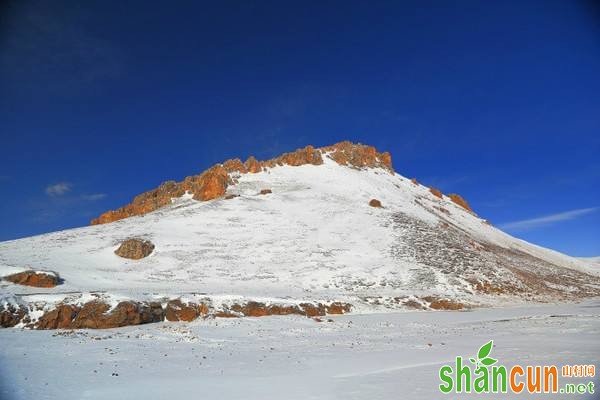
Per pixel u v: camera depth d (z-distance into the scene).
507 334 23.52
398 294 42.03
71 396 11.63
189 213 71.12
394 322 30.61
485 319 32.19
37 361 16.56
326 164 105.12
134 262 49.72
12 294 28.20
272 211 72.25
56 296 28.75
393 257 53.75
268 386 12.58
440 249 57.50
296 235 61.41
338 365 15.85
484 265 54.19
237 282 44.25
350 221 67.81
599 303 47.00
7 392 11.93
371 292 42.88
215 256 52.69
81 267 45.06
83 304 28.06
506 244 90.31
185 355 18.33
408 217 72.00
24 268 36.72
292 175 96.06
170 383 13.11
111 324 27.17
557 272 71.81
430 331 25.92
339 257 53.25
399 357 17.36
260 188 85.81
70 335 23.48
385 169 118.50
